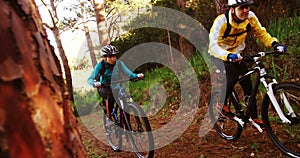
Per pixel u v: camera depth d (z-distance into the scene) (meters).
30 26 0.79
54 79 0.88
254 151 3.50
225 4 5.80
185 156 3.81
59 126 0.75
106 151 4.95
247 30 3.48
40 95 0.68
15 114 0.55
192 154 3.83
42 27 1.00
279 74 5.20
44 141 0.63
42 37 0.92
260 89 5.09
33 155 0.56
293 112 2.96
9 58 0.59
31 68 0.68
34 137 0.59
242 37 3.52
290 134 3.58
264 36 3.48
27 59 0.67
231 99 3.80
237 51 3.63
